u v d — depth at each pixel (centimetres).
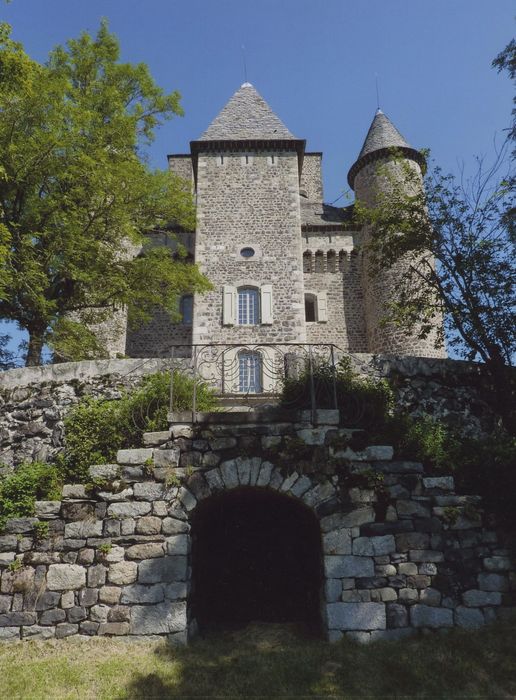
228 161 2117
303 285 1955
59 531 621
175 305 1612
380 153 2145
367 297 2080
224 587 726
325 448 647
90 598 591
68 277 1362
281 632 618
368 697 474
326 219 2305
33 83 1191
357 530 611
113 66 1520
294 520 762
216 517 764
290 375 845
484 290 997
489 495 647
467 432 898
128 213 1462
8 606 591
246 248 1992
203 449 648
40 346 1333
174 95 1573
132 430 762
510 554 615
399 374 922
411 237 1123
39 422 895
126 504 624
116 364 923
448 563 606
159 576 596
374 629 576
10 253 1129
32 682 498
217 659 545
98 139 1370
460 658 527
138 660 536
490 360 959
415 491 633
